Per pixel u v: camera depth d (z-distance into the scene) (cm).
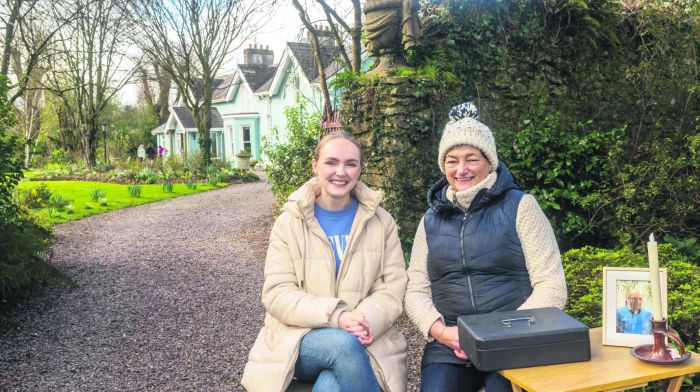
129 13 2116
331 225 256
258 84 3012
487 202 243
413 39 614
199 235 1013
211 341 483
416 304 247
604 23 714
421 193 620
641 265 366
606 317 216
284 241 251
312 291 246
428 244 254
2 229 546
